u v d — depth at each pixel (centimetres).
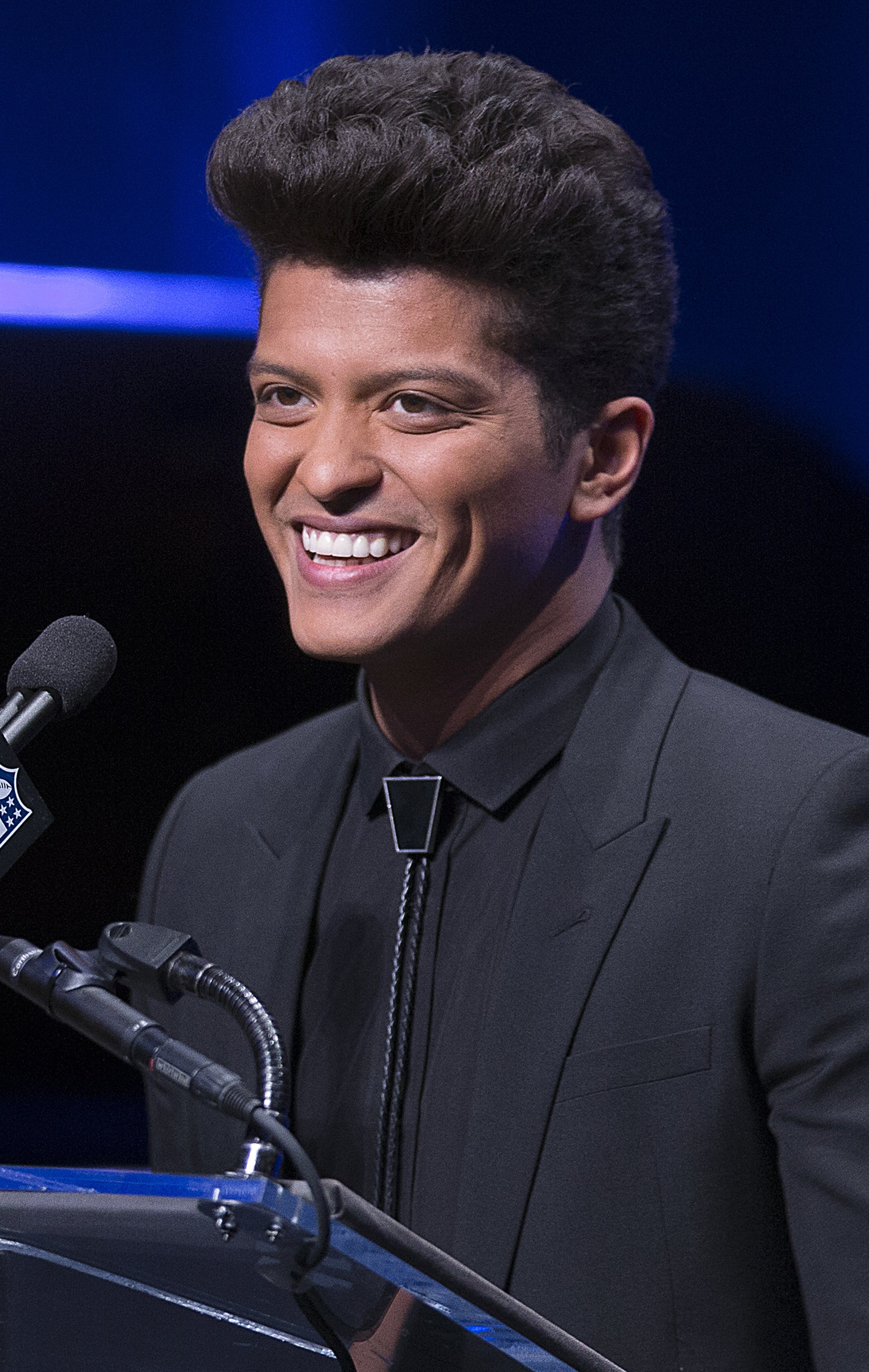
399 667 437
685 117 900
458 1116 429
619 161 434
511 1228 405
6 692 348
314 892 477
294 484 420
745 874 411
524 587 430
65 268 932
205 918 500
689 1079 403
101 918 1105
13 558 1062
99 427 1041
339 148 393
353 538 416
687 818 427
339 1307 258
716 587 1020
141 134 914
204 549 1077
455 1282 256
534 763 452
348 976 462
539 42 886
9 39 896
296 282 411
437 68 432
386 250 399
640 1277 399
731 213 912
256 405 431
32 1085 1113
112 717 1096
